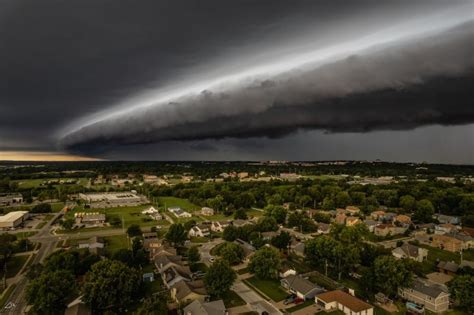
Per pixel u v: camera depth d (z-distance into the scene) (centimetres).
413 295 9062
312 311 8625
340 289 9750
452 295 8781
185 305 8631
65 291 8581
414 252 12519
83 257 11569
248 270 11475
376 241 15238
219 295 9400
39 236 16575
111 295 8506
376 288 9631
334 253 10894
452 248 13775
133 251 12556
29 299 8425
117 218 19688
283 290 9931
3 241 12550
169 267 10981
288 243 13450
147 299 8581
